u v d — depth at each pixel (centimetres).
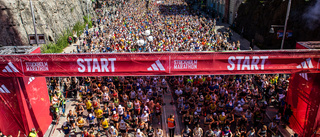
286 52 1152
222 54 1162
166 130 1425
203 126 1451
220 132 1230
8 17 2388
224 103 1541
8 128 1288
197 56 1167
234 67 1177
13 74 1193
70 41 3444
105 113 1414
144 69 1190
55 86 1789
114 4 7531
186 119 1328
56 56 1171
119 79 1856
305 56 1155
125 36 3150
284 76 2003
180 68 1187
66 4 3844
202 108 1595
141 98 1578
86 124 1480
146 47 2536
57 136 1394
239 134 1225
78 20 4319
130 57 1171
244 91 1669
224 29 4491
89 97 1655
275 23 2856
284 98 1547
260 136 1226
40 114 1393
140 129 1291
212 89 1698
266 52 1152
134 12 6050
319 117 1218
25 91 1262
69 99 1795
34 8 2777
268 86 1723
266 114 1602
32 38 1755
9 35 2403
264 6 3200
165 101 1767
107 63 1179
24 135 1289
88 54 1168
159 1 8306
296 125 1384
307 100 1273
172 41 2805
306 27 2477
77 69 1190
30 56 1171
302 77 1314
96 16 5741
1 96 1237
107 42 2970
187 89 1670
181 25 3903
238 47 2719
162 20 4606
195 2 8394
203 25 3966
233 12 4719
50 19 3111
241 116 1402
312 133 1252
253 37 3431
